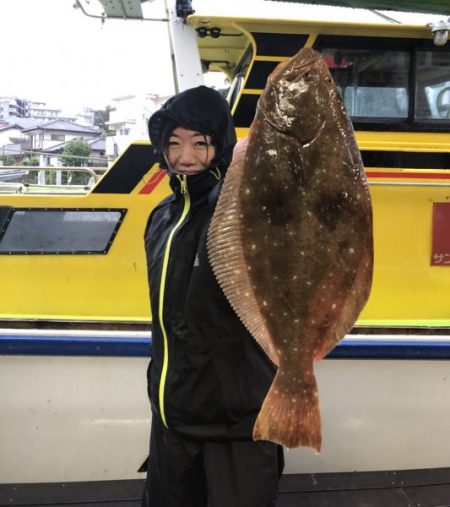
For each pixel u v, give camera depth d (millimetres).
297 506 2463
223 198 1414
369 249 1334
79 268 2826
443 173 2850
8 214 2783
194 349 1636
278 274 1379
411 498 2531
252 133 1374
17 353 2549
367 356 2643
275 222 1363
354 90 2994
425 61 3004
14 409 2594
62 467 2633
